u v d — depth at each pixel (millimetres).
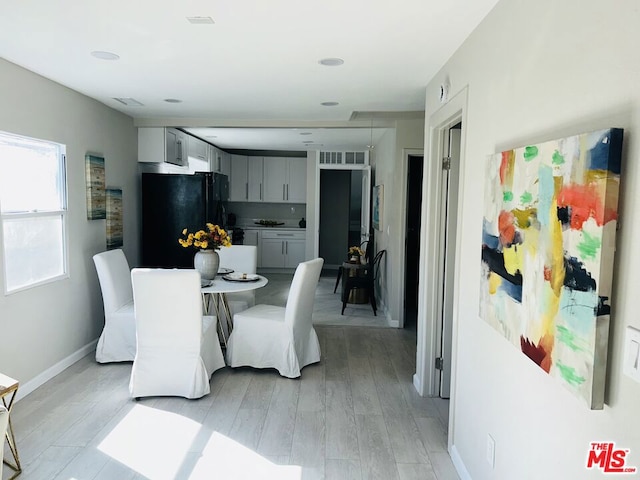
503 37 1942
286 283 7945
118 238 4746
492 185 1959
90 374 3756
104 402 3273
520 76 1772
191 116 5133
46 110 3525
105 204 4508
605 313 1183
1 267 3090
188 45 2684
